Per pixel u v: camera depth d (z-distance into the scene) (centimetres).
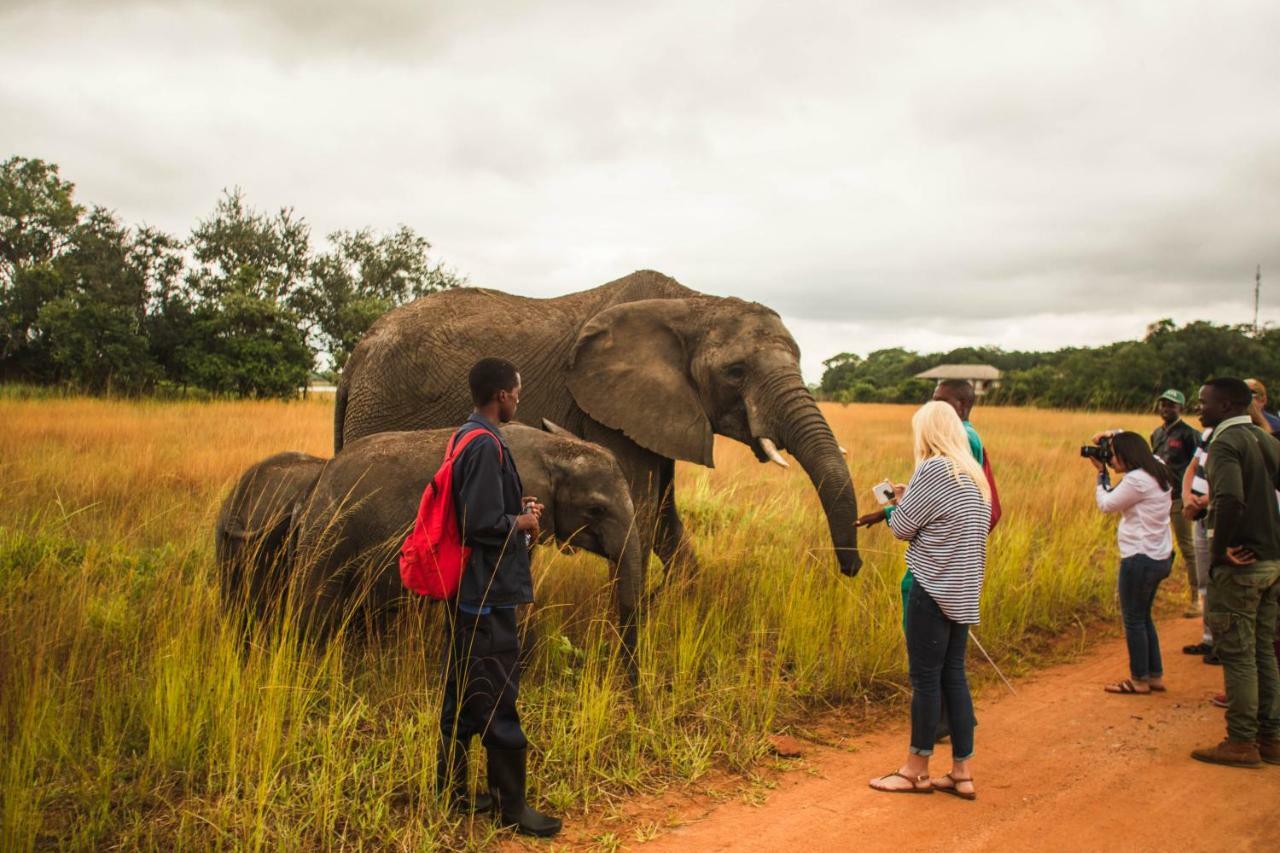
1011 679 626
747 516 931
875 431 2269
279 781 401
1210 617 496
